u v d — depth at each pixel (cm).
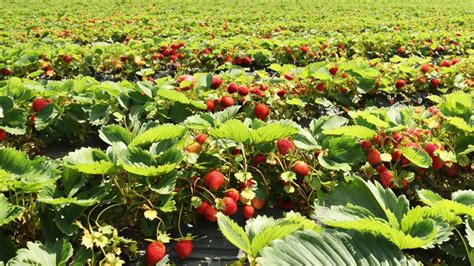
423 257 85
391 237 66
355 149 100
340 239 64
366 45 270
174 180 85
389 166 106
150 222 91
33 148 132
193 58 231
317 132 107
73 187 85
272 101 144
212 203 91
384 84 169
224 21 425
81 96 137
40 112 130
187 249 85
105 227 81
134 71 221
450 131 115
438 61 242
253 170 101
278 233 69
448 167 109
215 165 97
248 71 232
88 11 561
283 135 94
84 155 89
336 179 100
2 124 123
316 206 88
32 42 287
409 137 105
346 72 168
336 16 514
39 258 74
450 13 572
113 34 330
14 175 86
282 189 101
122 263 83
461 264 83
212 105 137
